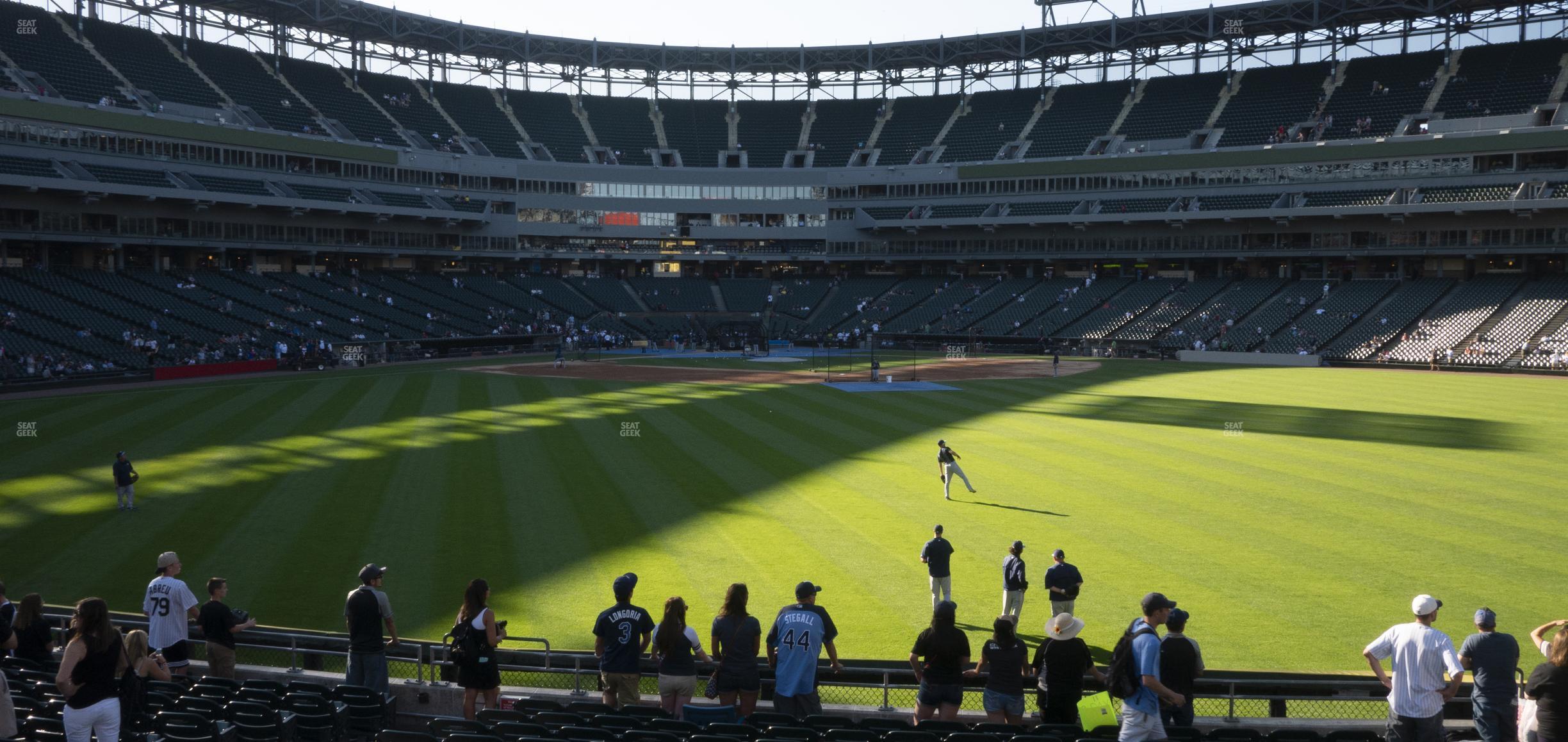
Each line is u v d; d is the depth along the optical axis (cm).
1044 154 9881
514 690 1390
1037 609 1808
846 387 5697
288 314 7512
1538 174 7550
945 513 2500
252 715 1062
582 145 10638
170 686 1222
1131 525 2377
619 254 10519
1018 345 8888
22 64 6894
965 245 10175
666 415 4356
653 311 10175
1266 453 3378
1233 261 9344
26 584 1875
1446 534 2261
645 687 1430
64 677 951
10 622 1312
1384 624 1681
